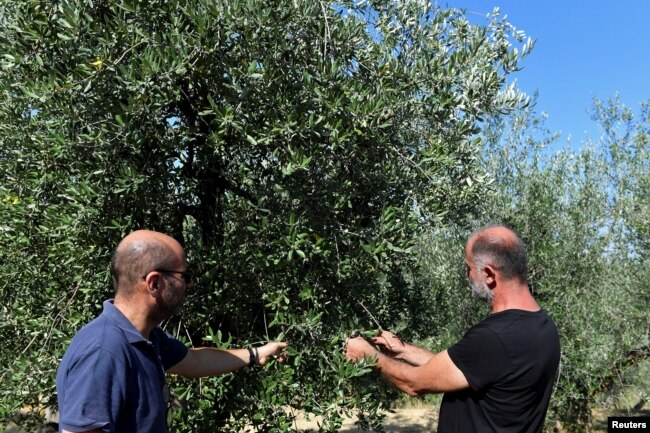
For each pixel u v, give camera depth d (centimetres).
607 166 866
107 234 292
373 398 334
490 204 722
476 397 220
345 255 300
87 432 164
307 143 293
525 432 214
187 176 324
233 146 312
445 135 334
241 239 314
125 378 177
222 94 302
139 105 260
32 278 305
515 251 224
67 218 269
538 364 210
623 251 824
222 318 337
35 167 307
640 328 766
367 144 307
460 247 707
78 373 170
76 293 302
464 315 754
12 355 332
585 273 769
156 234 200
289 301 289
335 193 293
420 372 237
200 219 340
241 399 282
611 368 764
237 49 291
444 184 335
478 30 359
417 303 491
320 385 286
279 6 287
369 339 295
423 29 363
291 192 297
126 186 262
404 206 290
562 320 725
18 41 271
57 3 278
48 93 258
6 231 296
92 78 260
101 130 263
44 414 434
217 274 312
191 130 297
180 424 286
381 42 356
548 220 773
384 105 300
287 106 281
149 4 286
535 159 785
